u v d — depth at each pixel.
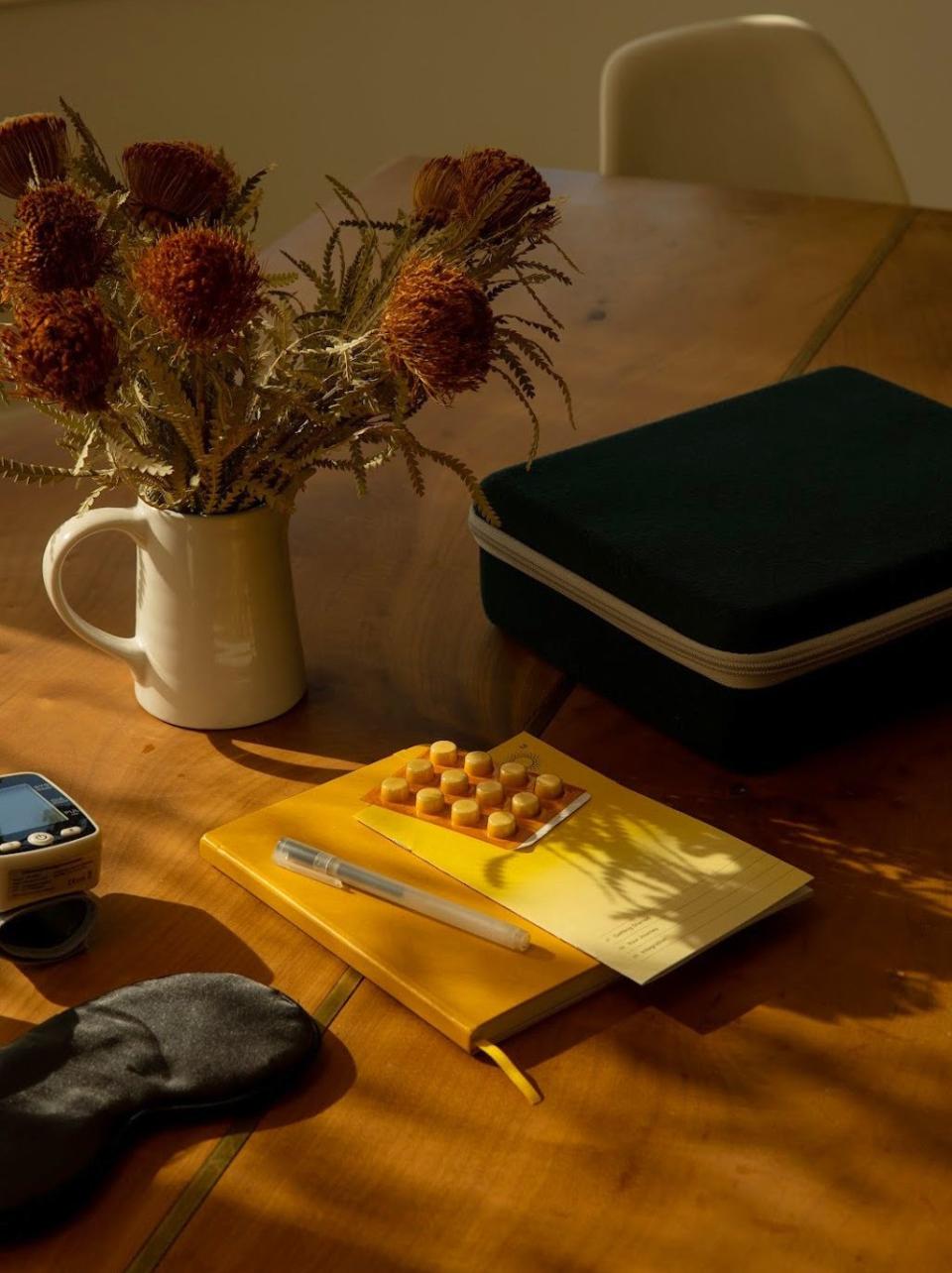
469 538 1.17
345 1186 0.65
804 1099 0.69
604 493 0.99
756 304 1.57
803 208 1.83
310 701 0.98
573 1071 0.71
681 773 0.92
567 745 0.94
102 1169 0.64
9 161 0.83
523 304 1.56
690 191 1.86
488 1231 0.63
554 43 2.94
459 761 0.88
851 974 0.77
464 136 3.04
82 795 0.89
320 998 0.75
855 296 1.60
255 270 0.75
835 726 0.94
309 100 2.95
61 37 2.75
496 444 1.29
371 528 1.17
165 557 0.89
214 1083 0.67
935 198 3.10
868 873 0.84
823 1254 0.62
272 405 0.82
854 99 2.05
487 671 1.01
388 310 0.76
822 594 0.88
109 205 0.81
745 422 1.11
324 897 0.79
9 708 0.96
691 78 2.04
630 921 0.77
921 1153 0.67
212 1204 0.64
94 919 0.78
